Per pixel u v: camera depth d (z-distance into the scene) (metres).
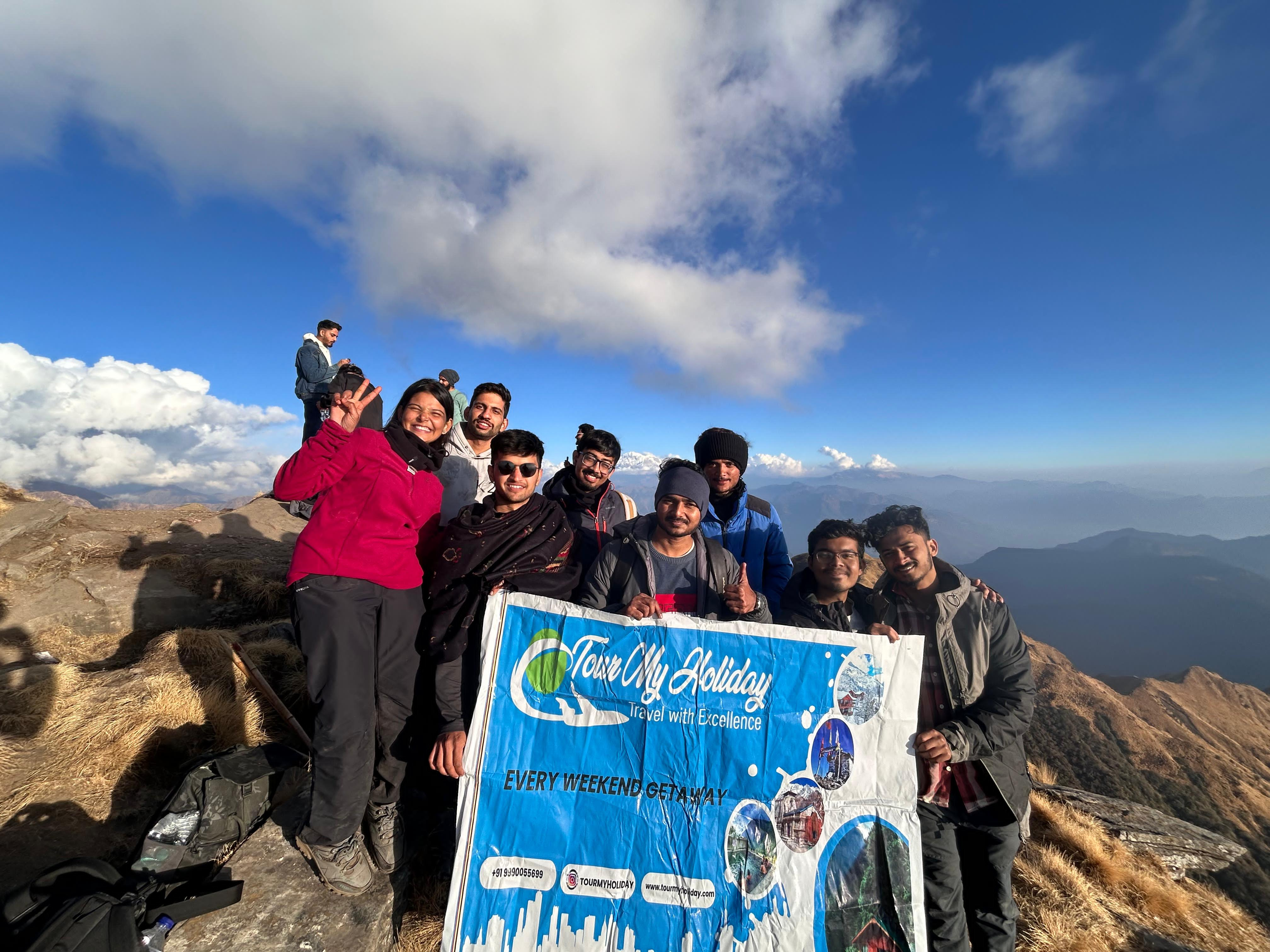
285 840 3.48
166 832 3.11
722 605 3.90
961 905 3.68
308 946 2.89
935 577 3.97
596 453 5.05
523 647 3.17
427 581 3.77
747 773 3.20
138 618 7.15
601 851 3.03
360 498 3.16
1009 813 3.62
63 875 2.60
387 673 3.31
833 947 3.06
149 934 2.62
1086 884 6.12
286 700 5.59
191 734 4.67
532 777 3.06
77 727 4.37
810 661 3.36
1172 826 7.98
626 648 3.25
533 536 3.65
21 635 6.42
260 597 8.01
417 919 3.67
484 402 5.29
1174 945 5.46
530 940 2.89
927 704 3.85
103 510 10.68
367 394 3.36
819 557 4.07
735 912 3.04
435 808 4.37
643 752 3.16
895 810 3.29
